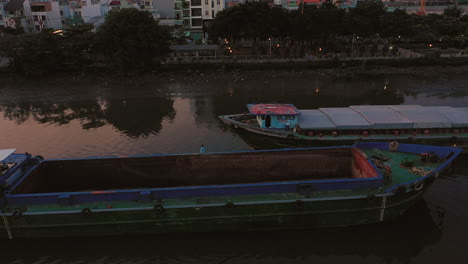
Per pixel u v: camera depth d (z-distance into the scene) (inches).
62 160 755.4
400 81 2230.6
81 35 2549.2
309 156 796.6
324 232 682.8
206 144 1177.4
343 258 619.8
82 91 2028.8
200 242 660.7
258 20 2662.4
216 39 2984.7
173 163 779.4
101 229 651.5
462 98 1802.4
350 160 806.5
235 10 2721.5
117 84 2196.1
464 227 690.8
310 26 2704.2
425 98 1815.9
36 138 1264.8
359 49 3002.0
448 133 1029.2
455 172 914.7
